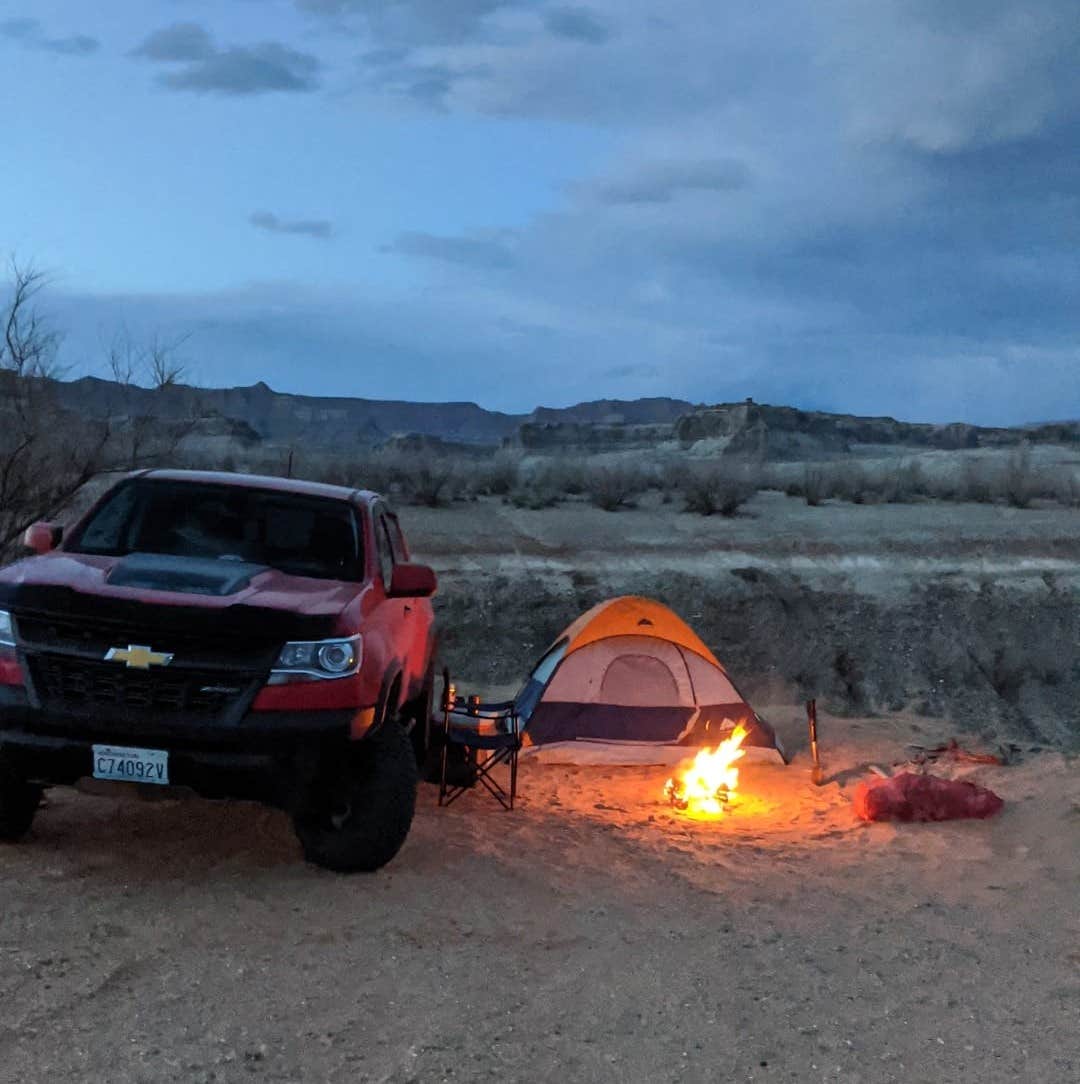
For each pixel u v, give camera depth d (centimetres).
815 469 3600
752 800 870
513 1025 402
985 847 707
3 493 1282
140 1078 342
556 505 2838
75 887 513
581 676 1016
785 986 457
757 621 1788
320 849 564
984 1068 385
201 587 544
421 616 745
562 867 623
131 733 505
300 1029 385
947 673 1706
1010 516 2748
